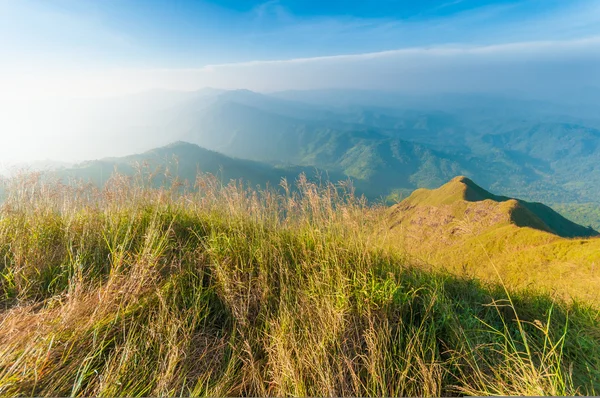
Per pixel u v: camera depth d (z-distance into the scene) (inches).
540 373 89.4
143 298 113.4
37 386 79.6
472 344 105.3
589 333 119.0
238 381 92.8
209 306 122.9
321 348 95.9
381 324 109.3
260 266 138.9
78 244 150.7
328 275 129.7
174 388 82.4
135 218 171.8
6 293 116.0
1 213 158.2
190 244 160.2
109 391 79.4
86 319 101.5
